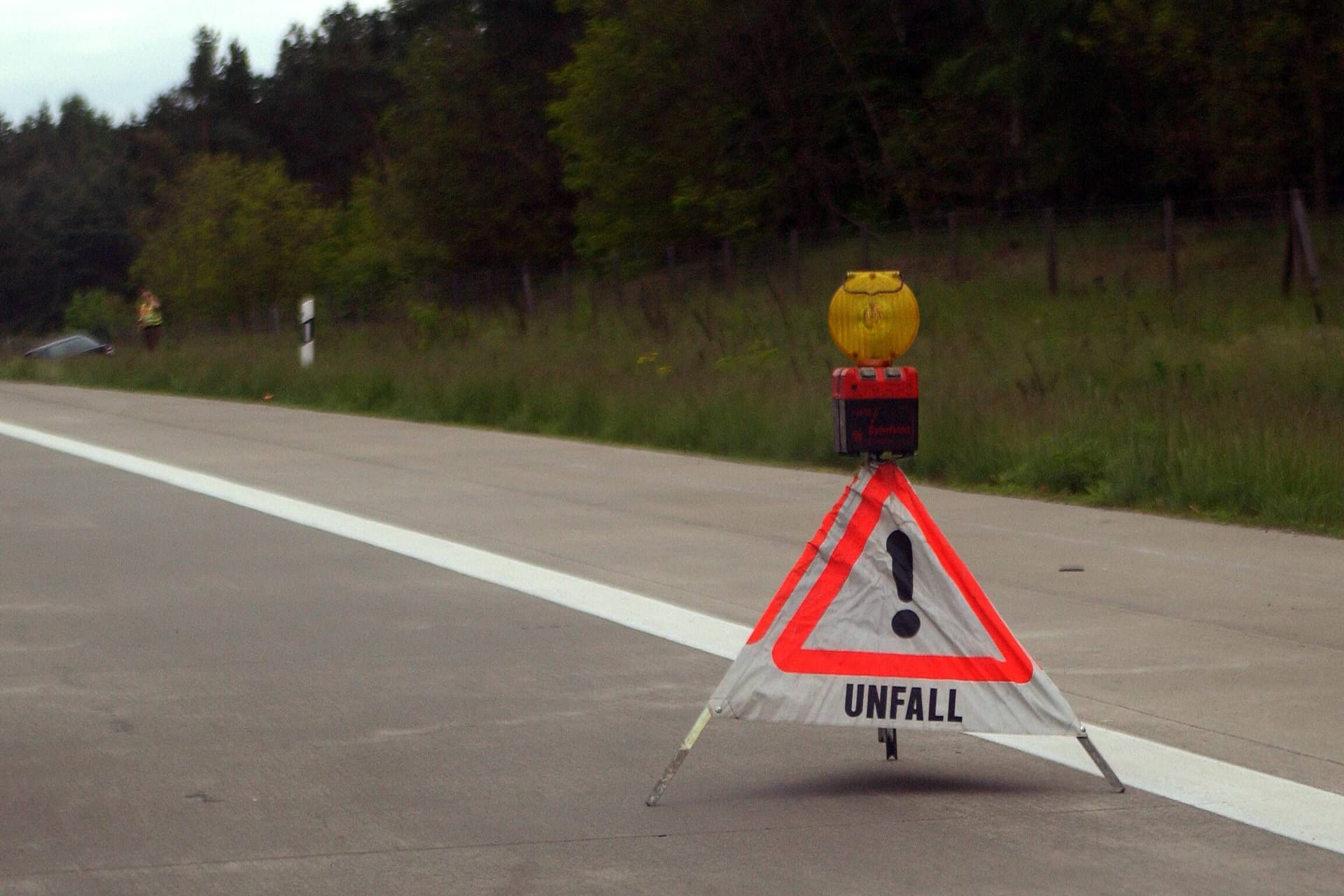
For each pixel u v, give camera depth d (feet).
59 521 41.27
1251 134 93.86
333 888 15.25
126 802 17.97
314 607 29.68
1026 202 126.31
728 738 20.62
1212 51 92.89
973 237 114.01
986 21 125.70
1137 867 15.69
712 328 89.92
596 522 39.73
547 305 124.98
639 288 119.55
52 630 27.71
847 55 135.85
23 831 16.98
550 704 22.40
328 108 305.32
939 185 128.16
